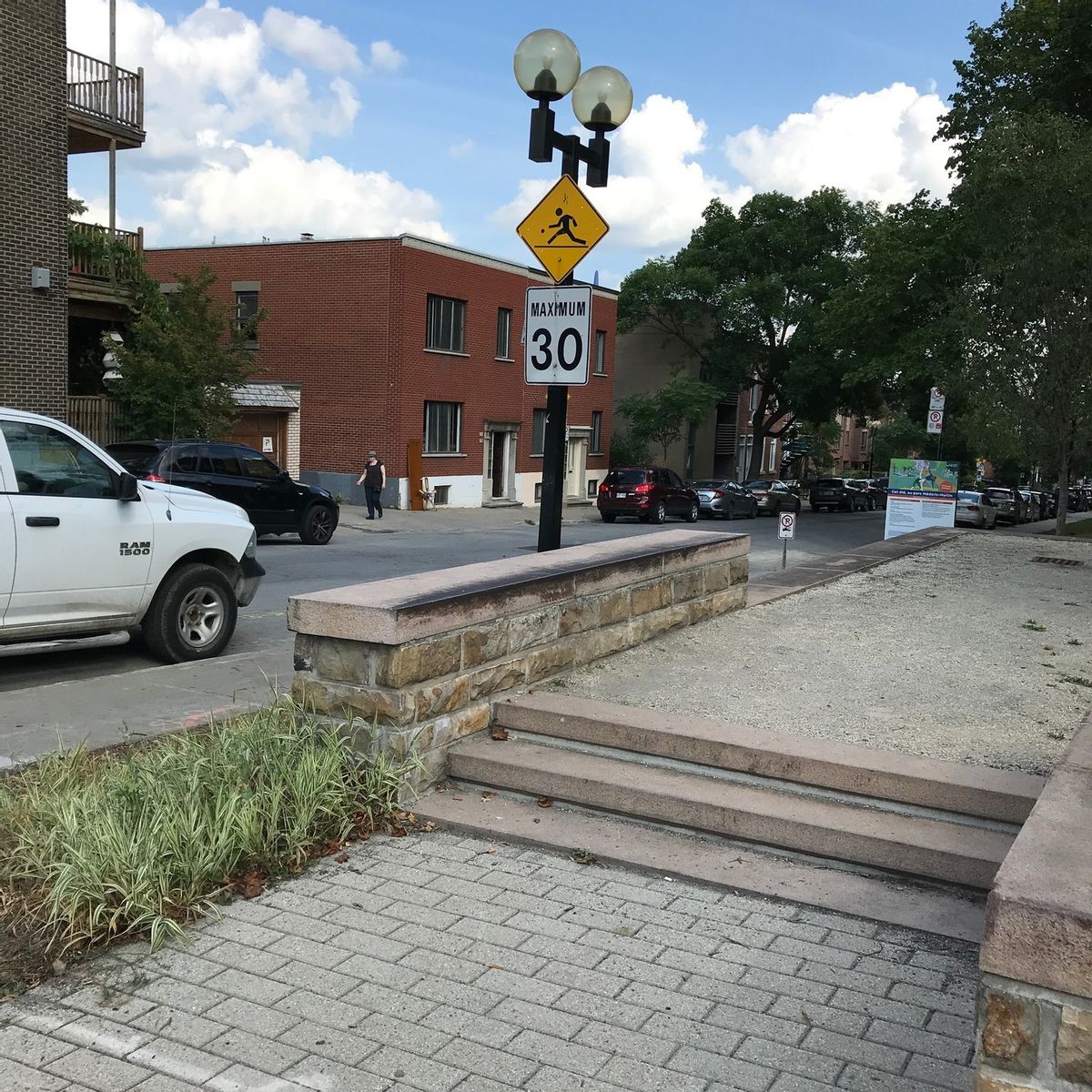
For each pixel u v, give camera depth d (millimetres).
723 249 50156
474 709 5641
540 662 6301
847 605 9945
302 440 31812
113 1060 3111
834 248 49625
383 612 4996
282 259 31453
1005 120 20109
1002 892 2361
